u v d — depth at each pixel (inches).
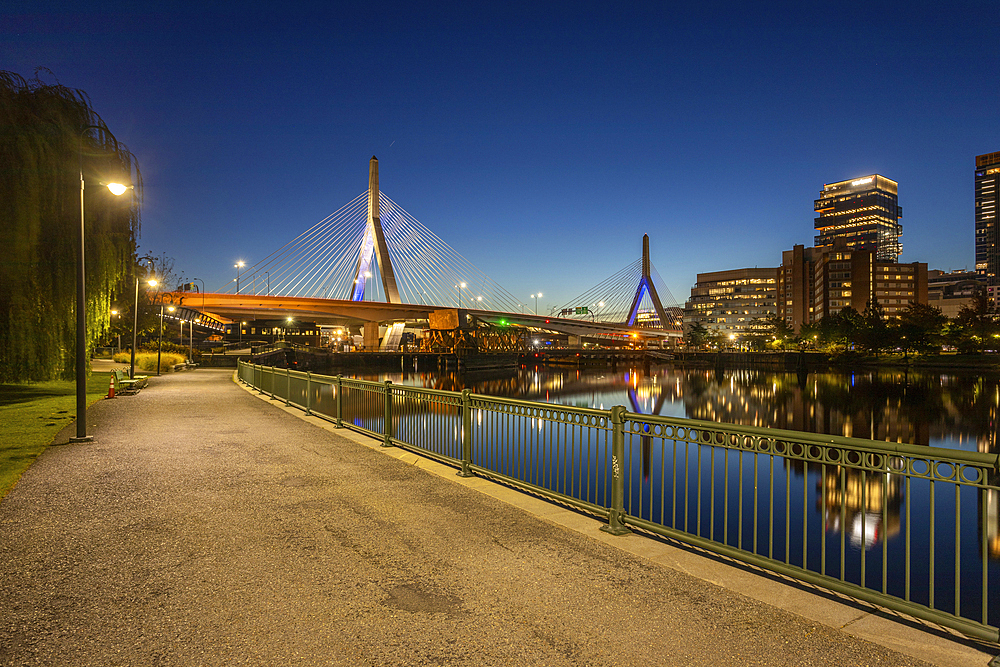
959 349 4480.8
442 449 414.6
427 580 202.7
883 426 2206.0
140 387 1139.9
